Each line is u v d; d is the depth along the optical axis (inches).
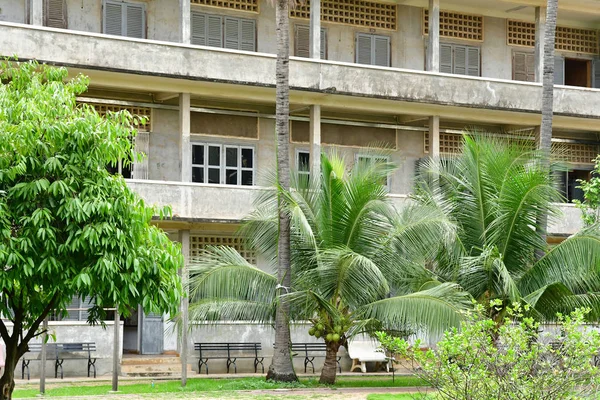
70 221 503.5
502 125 1331.2
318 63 1150.3
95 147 510.9
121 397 777.6
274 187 925.8
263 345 1106.7
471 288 912.3
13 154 493.7
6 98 513.7
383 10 1291.8
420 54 1309.1
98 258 504.4
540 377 458.6
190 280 888.9
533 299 874.8
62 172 503.5
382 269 905.5
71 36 1025.5
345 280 881.5
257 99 1146.0
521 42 1368.1
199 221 1083.3
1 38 994.1
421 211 900.6
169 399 765.9
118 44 1048.8
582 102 1298.0
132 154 547.2
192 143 1169.4
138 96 1133.7
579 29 1398.9
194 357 1076.5
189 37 1105.4
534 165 898.7
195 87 1109.1
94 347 1019.9
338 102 1181.7
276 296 900.0
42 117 502.6
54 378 981.8
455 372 468.4
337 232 902.4
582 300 877.2
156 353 1106.1
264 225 931.3
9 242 488.4
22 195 497.4
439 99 1210.6
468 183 930.1
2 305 519.5
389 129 1277.1
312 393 823.1
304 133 1230.3
